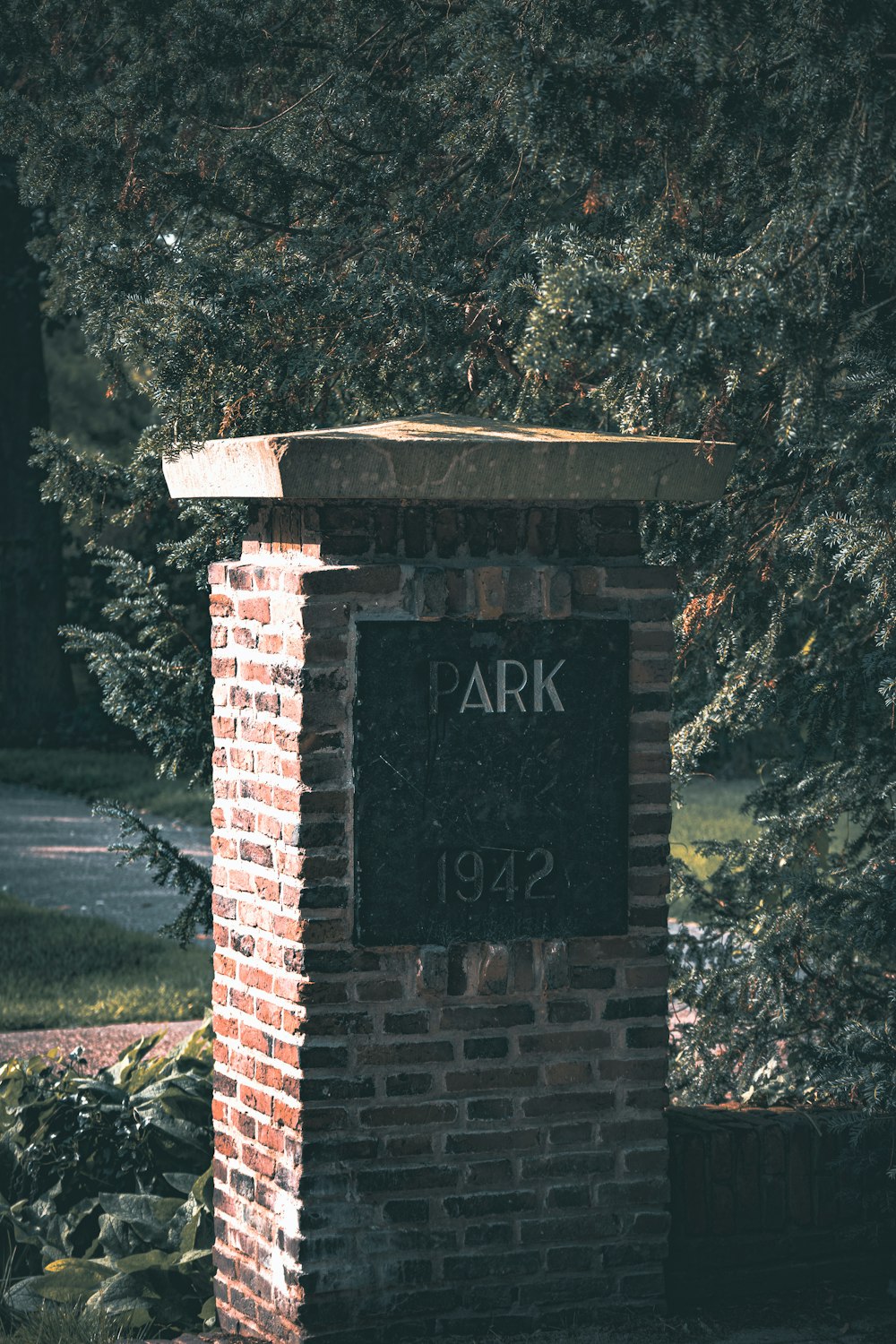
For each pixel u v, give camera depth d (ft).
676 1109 22.02
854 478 22.72
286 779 18.40
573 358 17.15
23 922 53.47
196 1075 25.49
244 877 19.39
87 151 24.90
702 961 26.61
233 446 18.40
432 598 18.24
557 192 24.09
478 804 18.53
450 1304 18.79
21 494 107.04
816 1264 21.01
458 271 25.26
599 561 19.21
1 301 100.32
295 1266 18.40
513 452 17.98
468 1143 18.79
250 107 26.76
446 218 25.64
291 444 17.37
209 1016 27.84
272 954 18.79
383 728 18.24
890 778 25.68
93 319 24.90
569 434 19.11
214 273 24.14
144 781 91.15
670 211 20.62
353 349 24.72
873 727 26.22
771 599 25.93
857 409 21.36
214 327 23.73
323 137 25.93
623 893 19.07
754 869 26.43
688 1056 26.53
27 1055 36.11
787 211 18.83
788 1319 19.98
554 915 18.85
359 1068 18.43
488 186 24.56
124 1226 21.90
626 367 19.92
